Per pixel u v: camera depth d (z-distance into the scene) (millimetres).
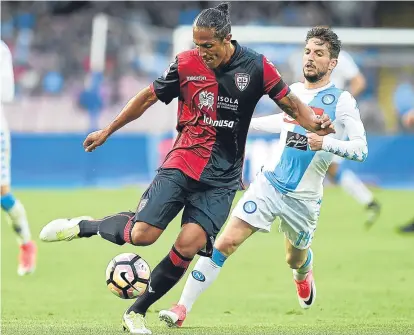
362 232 52094
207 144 22062
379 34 66938
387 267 40406
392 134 78562
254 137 68688
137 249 46406
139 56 89875
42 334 21750
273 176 25766
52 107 84875
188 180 22031
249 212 25484
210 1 95062
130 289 22266
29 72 87875
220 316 29031
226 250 25266
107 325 24844
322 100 25438
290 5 93375
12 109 83562
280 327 24656
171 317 24391
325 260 42312
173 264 22000
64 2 95188
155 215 21500
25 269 37125
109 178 76188
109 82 86688
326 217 58844
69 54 90875
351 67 48469
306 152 25438
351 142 24469
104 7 95812
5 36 91875
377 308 30578
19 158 75875
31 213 57375
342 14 93625
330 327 24625
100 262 42531
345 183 52125
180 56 21828
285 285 36406
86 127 84125
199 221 21719
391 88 79938
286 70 72562
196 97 21766
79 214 56469
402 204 64625
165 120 79312
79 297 33438
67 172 76062
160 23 95500
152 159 76188
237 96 21609
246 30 64062
